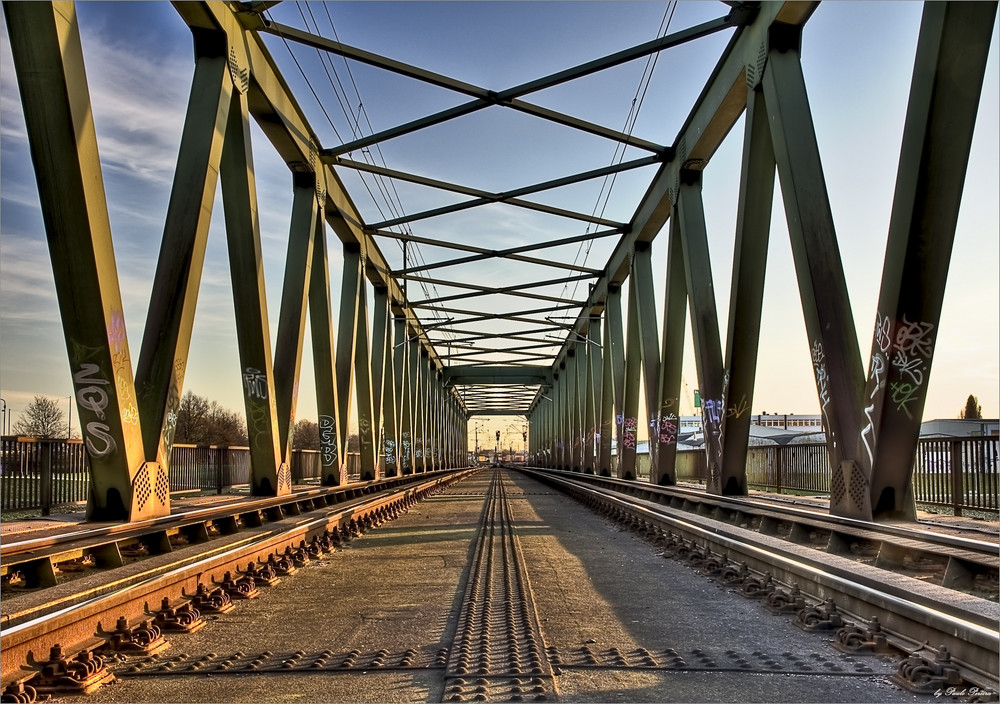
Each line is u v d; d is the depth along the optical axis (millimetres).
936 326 9531
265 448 15344
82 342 9508
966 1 8547
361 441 29203
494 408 123312
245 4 13734
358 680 4746
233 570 8633
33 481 12133
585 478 36031
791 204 12648
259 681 4750
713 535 10102
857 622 5996
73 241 9039
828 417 11617
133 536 9039
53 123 8602
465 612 6742
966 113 8883
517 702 4219
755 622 6406
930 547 7512
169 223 11828
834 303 11797
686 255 19984
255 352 14953
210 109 12641
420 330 46125
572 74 17781
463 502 26234
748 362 15883
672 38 16250
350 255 26859
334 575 9336
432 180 23594
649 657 5195
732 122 17750
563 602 7336
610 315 35125
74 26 8766
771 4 13711
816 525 10602
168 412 11195
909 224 9336
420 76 17719
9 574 6898
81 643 5363
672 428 21797
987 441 12164
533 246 30297
